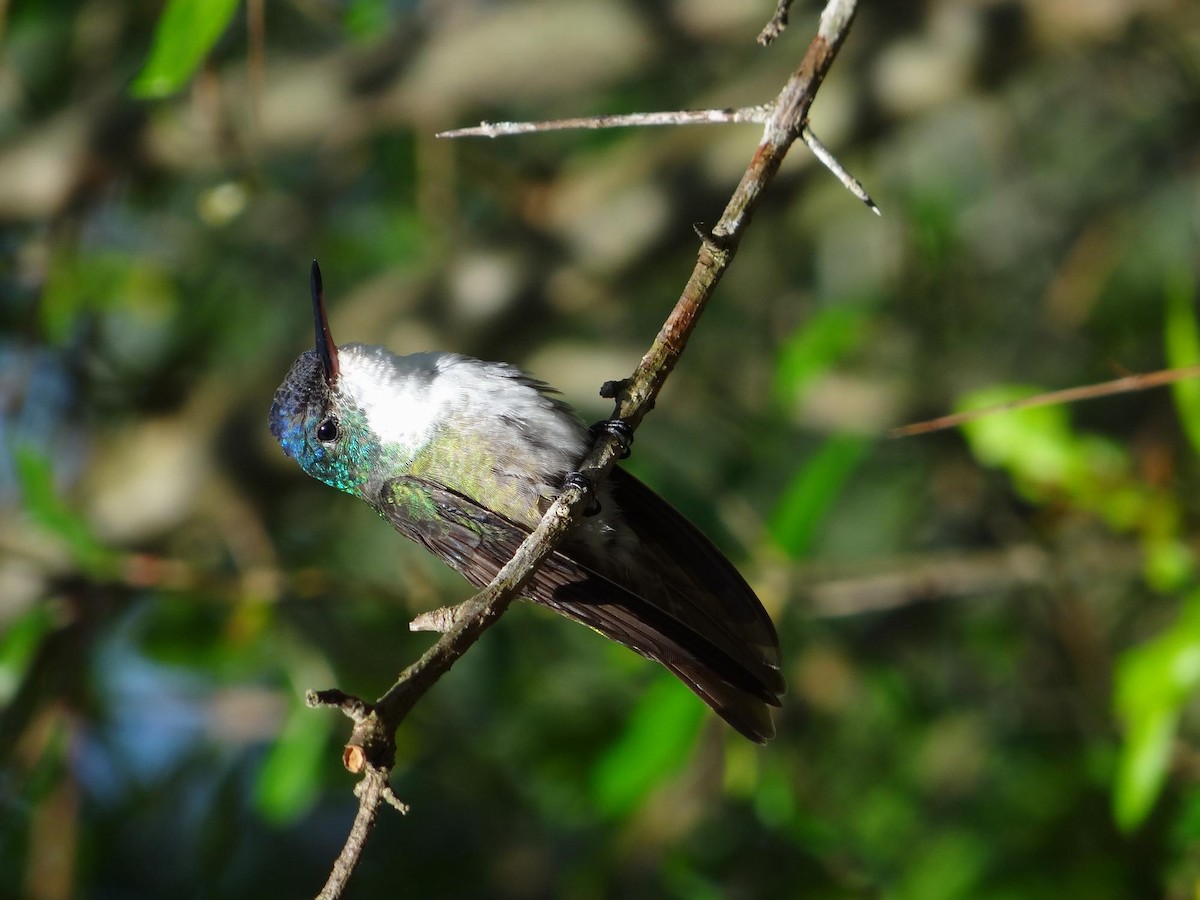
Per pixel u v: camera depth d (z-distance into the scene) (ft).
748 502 38.34
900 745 34.12
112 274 36.94
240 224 39.55
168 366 39.40
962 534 37.99
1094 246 38.17
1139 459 32.35
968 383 38.58
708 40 36.24
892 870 31.71
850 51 36.73
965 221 41.60
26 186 37.06
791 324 40.16
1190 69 38.22
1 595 32.50
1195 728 32.30
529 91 37.17
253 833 36.04
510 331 38.65
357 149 39.99
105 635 34.76
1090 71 40.11
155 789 34.01
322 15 32.27
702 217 37.96
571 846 35.37
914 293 39.37
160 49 20.35
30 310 35.06
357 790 15.25
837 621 35.55
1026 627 36.24
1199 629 23.41
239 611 30.07
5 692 29.22
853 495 38.88
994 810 31.76
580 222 38.42
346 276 42.29
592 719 33.81
